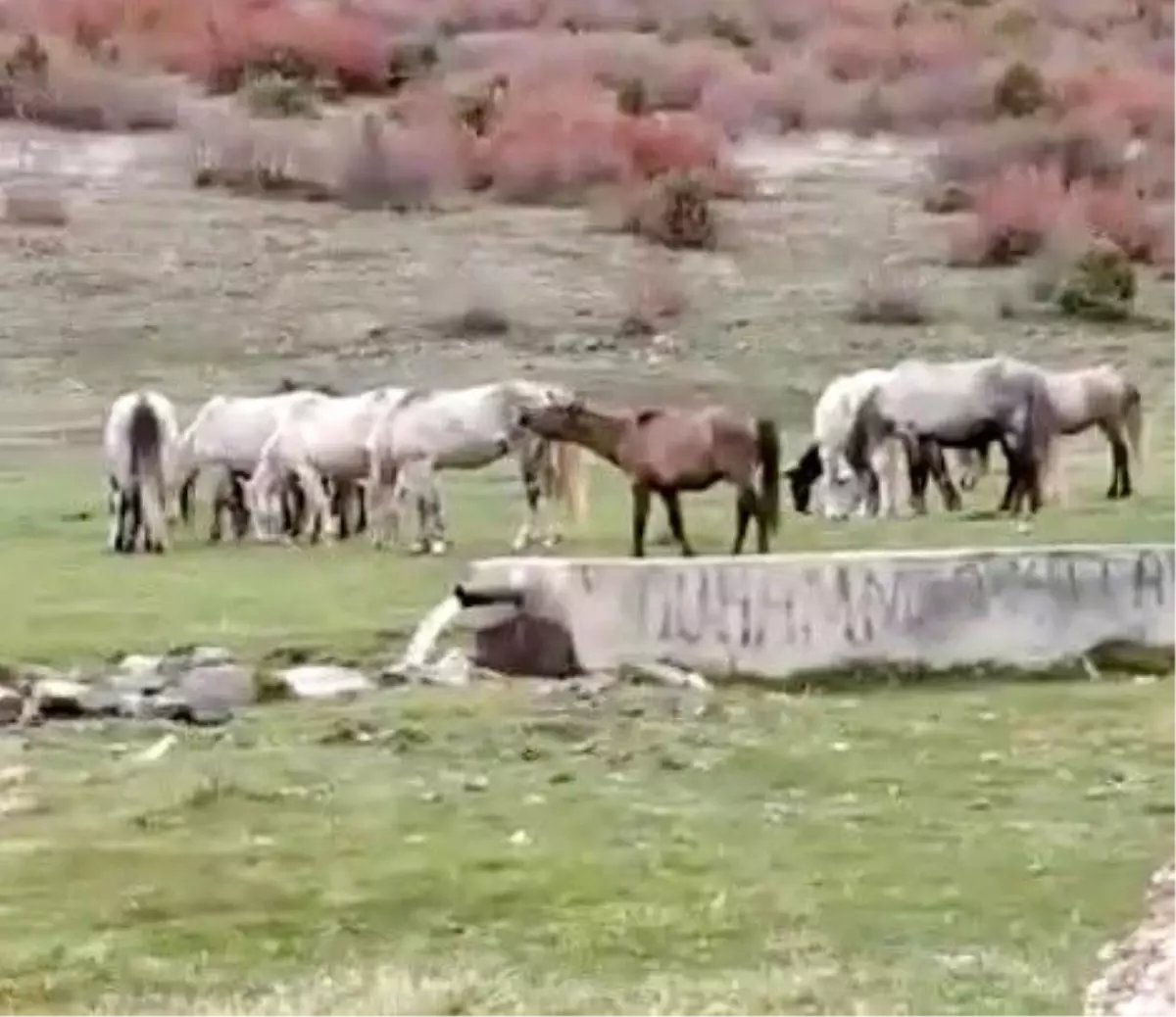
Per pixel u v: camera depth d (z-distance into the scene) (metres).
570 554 30.44
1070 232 56.75
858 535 31.94
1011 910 14.05
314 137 62.44
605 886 14.62
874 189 62.56
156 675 20.64
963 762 18.12
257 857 15.28
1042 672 21.89
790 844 15.66
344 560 30.00
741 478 29.02
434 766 17.83
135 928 13.82
